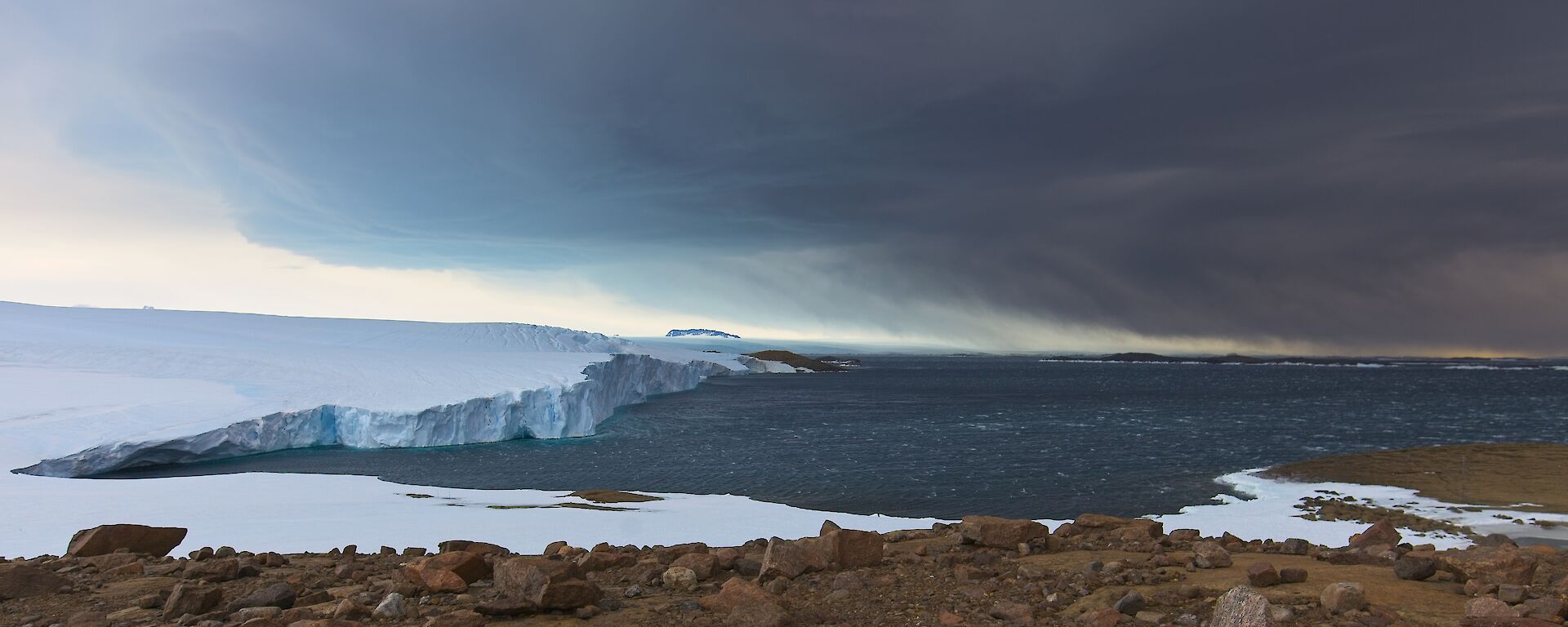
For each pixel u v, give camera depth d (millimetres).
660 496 35469
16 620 7711
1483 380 198375
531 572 7543
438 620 6688
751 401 113625
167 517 24594
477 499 32812
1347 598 6395
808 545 9477
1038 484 44156
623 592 8328
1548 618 5953
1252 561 9680
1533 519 29766
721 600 7410
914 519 29000
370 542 20656
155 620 7527
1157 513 36188
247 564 10156
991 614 7027
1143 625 6426
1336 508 33031
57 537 20922
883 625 6934
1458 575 7891
